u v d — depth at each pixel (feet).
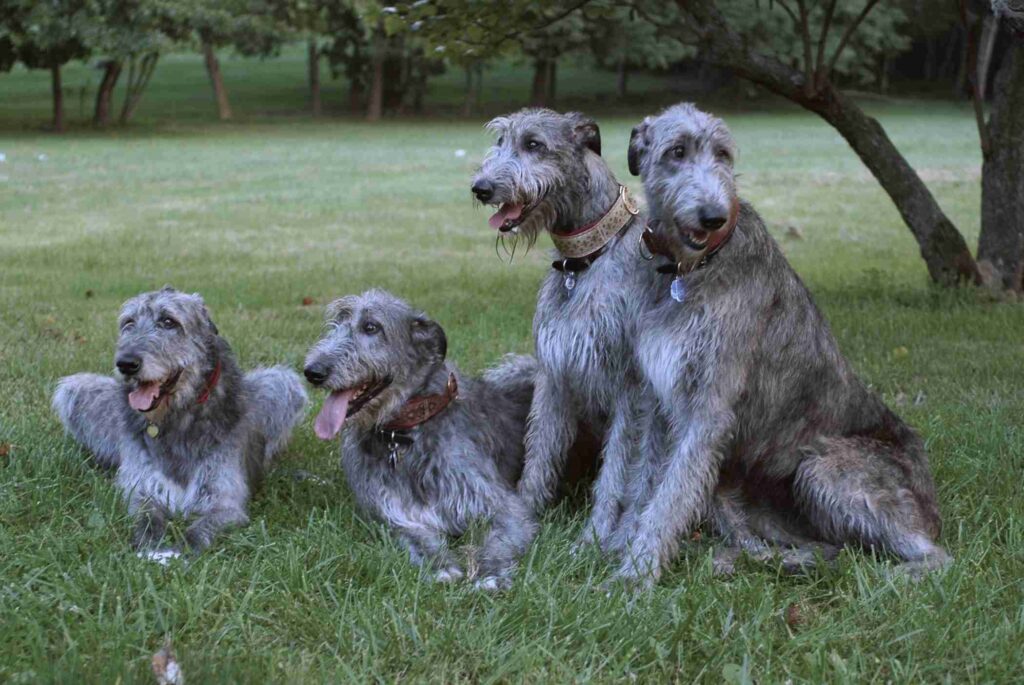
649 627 13.51
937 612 13.88
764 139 125.08
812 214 63.36
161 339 17.30
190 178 83.46
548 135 16.70
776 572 15.51
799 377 16.16
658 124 15.51
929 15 93.86
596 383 17.04
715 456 15.47
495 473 17.47
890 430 17.12
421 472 17.07
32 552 15.46
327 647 13.05
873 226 58.18
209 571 15.01
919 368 27.25
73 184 77.66
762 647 13.10
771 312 15.79
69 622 13.35
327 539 15.93
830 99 35.09
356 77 180.55
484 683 12.32
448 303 35.27
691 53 172.45
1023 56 35.06
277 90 213.46
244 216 61.52
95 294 36.65
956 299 35.04
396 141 126.62
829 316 33.42
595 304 16.75
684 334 15.33
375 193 74.13
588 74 244.83
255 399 19.83
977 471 19.21
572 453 18.89
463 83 231.30
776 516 16.90
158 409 17.58
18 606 13.75
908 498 15.52
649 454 16.62
